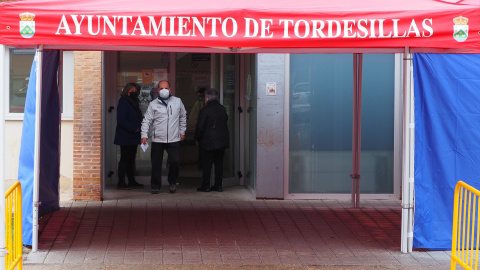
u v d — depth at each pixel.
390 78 11.55
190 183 12.83
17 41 6.97
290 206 11.08
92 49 8.03
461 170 8.34
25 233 8.32
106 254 8.16
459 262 7.11
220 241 8.87
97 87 11.05
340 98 11.56
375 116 11.58
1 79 6.80
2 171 6.61
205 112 11.84
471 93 8.30
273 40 7.09
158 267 7.63
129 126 11.90
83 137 11.08
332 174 11.61
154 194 11.85
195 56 12.62
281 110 11.38
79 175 11.12
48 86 9.19
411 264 7.85
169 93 11.69
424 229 8.35
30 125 8.34
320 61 11.52
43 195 9.48
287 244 8.76
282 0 7.61
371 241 8.96
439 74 8.26
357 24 7.16
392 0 7.76
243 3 7.40
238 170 12.86
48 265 7.66
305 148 11.57
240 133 12.81
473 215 7.00
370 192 11.64
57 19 7.00
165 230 9.41
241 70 12.74
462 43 7.27
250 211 10.67
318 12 7.13
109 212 10.45
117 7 7.16
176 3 7.39
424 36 7.23
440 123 8.29
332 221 10.10
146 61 12.54
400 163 11.59
